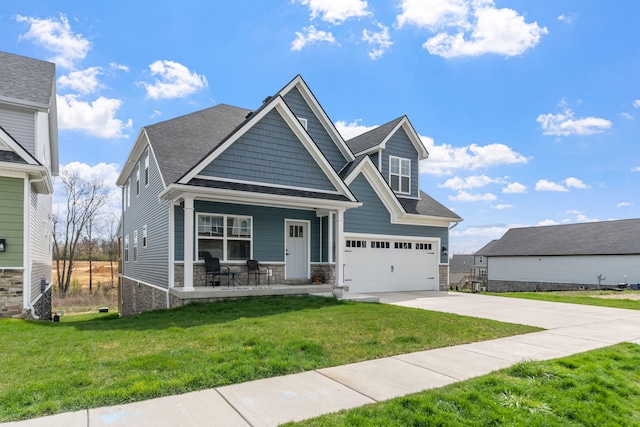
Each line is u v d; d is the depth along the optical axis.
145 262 14.22
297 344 5.71
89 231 33.16
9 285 9.08
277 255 12.71
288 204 11.46
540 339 6.75
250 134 10.80
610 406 3.84
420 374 4.68
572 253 31.42
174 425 3.24
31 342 5.99
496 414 3.50
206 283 11.34
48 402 3.55
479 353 5.72
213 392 3.99
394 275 15.34
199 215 11.44
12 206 9.20
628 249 28.25
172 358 4.93
